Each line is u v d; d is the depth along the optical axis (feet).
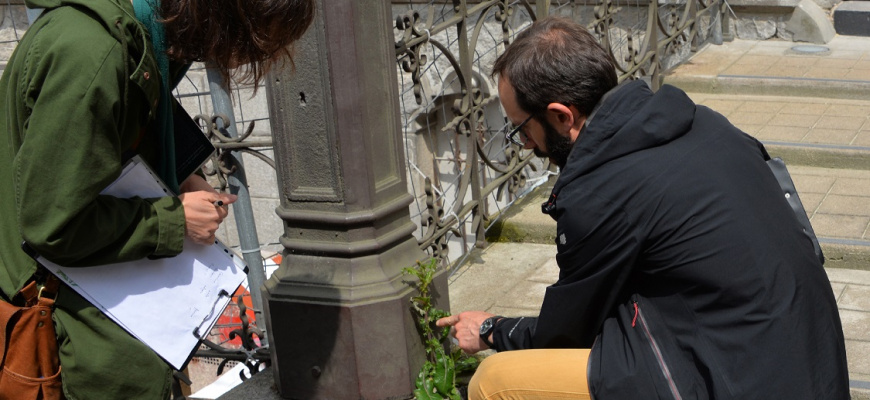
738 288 5.52
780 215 5.82
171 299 5.98
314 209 8.35
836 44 18.63
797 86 16.12
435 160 17.35
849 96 15.74
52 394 5.81
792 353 5.39
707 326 5.64
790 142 13.85
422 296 8.46
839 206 11.98
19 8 18.44
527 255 11.78
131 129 5.56
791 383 5.35
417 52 9.62
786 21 19.02
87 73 5.10
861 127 14.29
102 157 5.24
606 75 6.17
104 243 5.42
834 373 5.55
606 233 5.82
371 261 8.32
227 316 13.84
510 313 10.09
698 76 16.88
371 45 8.05
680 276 5.71
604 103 6.06
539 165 15.19
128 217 5.53
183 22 5.35
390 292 8.25
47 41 5.19
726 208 5.65
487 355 9.12
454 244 17.52
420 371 8.55
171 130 5.98
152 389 5.92
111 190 5.64
